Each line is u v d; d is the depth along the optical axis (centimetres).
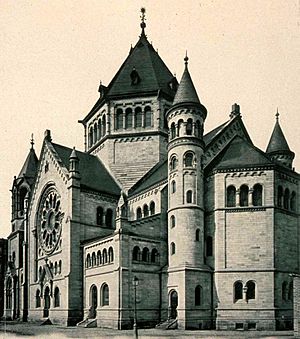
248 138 6450
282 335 4066
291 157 6712
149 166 7288
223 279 5050
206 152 5694
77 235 6269
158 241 5612
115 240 5312
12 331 4994
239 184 5216
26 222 7850
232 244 5103
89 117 8369
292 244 5203
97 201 6638
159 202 5891
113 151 7494
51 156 7188
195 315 4953
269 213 5031
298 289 4050
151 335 4181
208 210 5381
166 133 7444
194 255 5147
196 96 5628
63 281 6238
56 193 7006
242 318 4866
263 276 4912
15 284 8394
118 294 5122
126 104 7594
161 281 5450
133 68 7894
